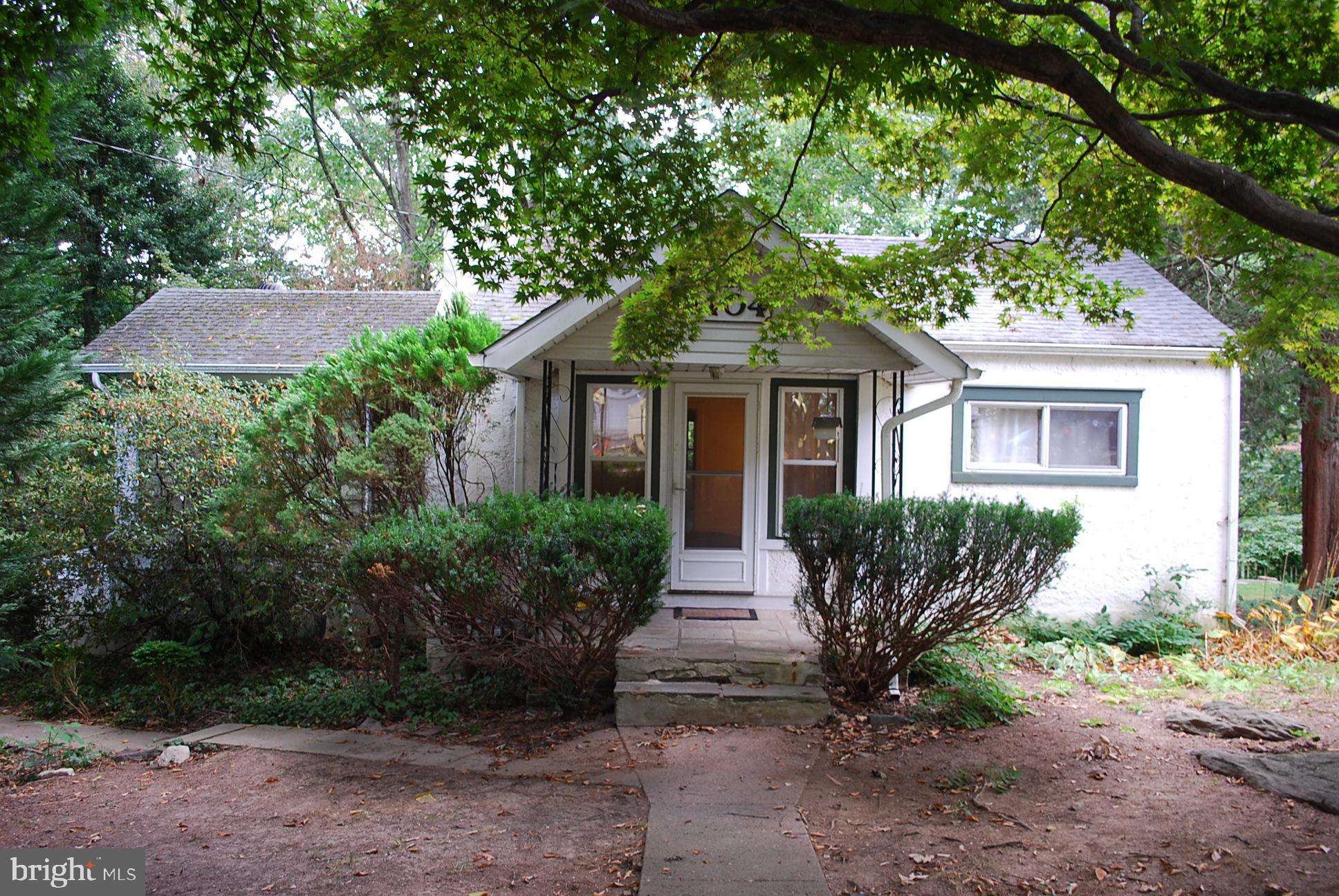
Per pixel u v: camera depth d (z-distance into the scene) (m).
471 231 6.32
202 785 5.85
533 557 6.69
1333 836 4.70
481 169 6.14
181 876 4.37
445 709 7.45
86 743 6.88
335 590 8.77
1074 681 8.48
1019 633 9.90
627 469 9.85
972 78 4.93
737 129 6.82
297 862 4.51
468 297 11.60
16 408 7.09
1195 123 6.64
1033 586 7.46
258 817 5.20
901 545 7.00
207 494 9.07
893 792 5.48
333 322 12.26
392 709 7.43
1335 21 5.75
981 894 4.09
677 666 7.30
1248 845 4.60
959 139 7.23
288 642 9.70
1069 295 7.42
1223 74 6.00
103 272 17.64
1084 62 5.82
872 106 7.67
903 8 4.59
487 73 5.77
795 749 6.33
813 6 4.29
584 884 4.20
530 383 9.80
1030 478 10.38
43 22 5.16
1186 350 10.28
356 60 5.64
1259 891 4.08
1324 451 12.55
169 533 9.09
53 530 8.93
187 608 9.34
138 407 9.12
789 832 4.79
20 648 8.45
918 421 10.31
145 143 17.59
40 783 6.07
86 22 5.35
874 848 4.61
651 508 7.29
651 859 4.41
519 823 5.01
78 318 17.31
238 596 9.19
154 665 7.97
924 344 7.90
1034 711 7.37
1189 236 8.02
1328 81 5.90
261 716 7.59
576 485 9.71
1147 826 4.88
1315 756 5.86
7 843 4.90
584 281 6.61
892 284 7.06
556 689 7.31
